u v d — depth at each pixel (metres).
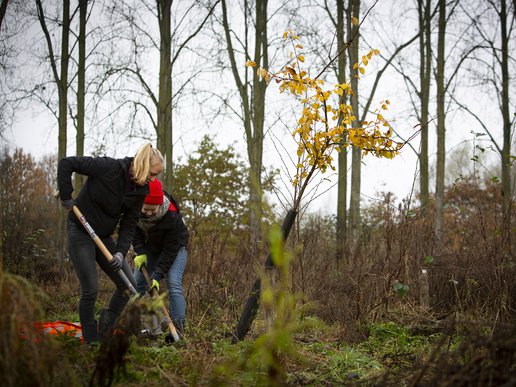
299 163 5.23
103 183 4.88
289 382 3.84
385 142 5.27
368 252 7.95
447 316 6.58
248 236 8.02
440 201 8.85
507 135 15.42
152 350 4.38
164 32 15.45
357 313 6.08
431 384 3.23
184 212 19.19
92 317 4.81
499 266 6.37
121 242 4.97
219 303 6.59
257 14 16.55
